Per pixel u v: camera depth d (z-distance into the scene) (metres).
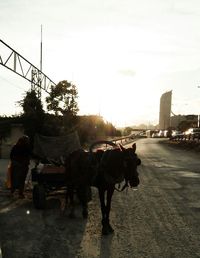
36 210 10.55
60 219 9.55
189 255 6.99
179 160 28.58
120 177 8.27
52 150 11.95
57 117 38.19
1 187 14.20
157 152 38.59
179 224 9.19
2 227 8.81
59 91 38.50
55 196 12.35
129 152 8.24
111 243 7.64
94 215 10.01
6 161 25.30
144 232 8.47
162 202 11.98
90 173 8.80
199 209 10.93
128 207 11.16
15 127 32.47
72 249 7.26
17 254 6.98
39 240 7.81
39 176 10.91
